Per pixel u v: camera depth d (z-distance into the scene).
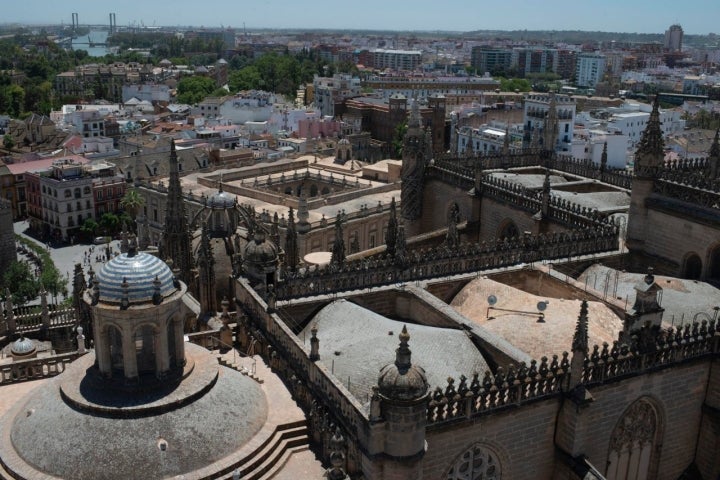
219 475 32.03
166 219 61.84
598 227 64.75
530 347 44.72
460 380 37.91
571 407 38.34
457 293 54.81
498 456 38.03
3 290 139.88
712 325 44.47
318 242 137.12
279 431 36.16
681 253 59.56
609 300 51.53
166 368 34.72
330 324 47.09
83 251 184.88
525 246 59.34
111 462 31.20
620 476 43.84
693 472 46.19
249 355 44.84
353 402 34.16
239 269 49.97
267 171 191.00
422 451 32.78
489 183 81.19
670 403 43.88
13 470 31.38
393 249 73.25
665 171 61.12
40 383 41.28
